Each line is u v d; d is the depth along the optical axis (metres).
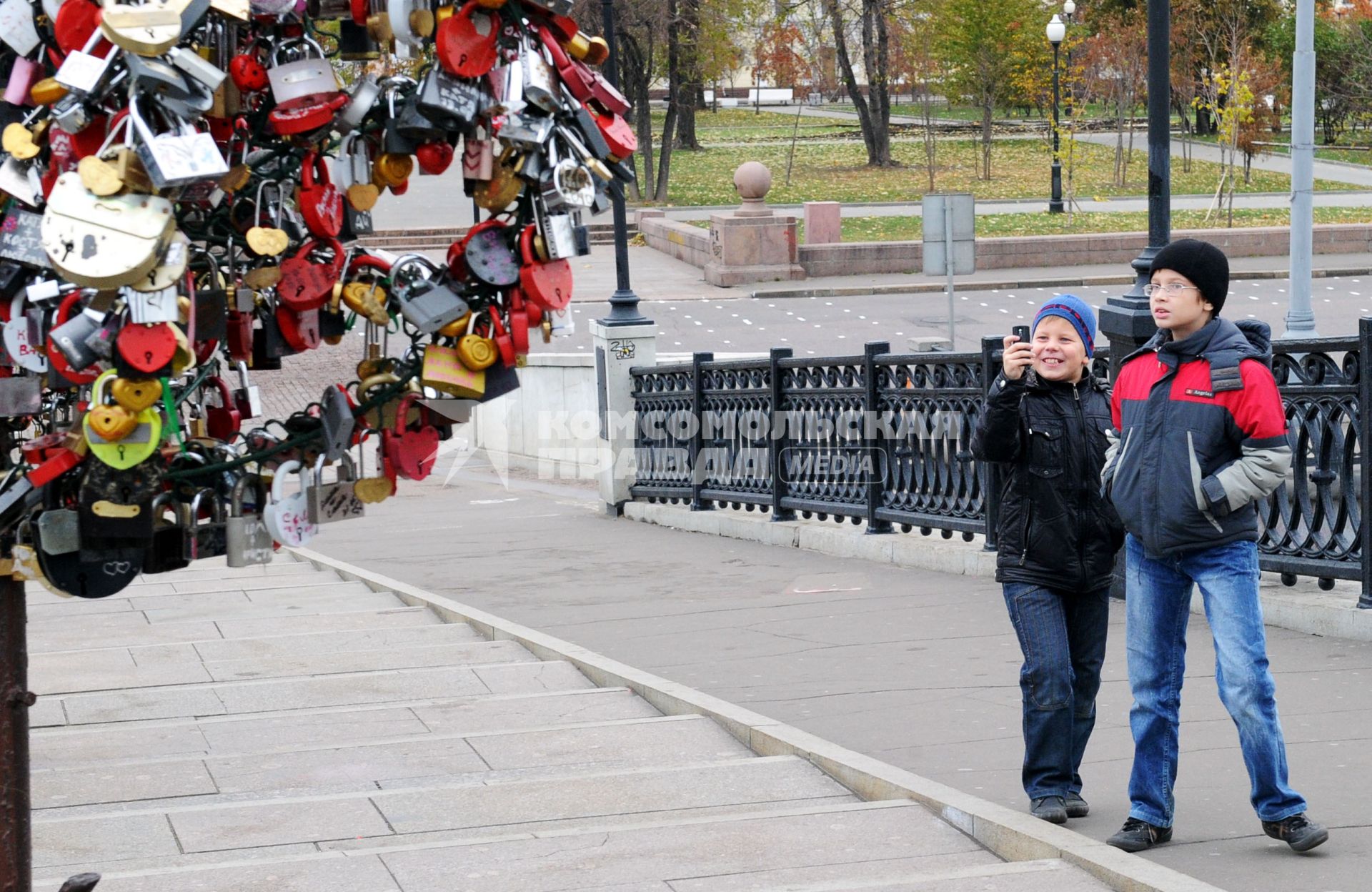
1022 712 5.70
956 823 4.30
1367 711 5.33
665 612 8.58
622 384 14.26
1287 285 28.48
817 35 60.16
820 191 45.00
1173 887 3.50
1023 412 4.35
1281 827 3.99
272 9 1.99
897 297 28.83
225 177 2.06
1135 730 4.15
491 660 7.47
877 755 5.21
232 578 10.55
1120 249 31.28
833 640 7.34
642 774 5.00
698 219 39.28
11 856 2.39
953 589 8.55
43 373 2.10
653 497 13.99
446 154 2.18
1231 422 4.02
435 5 2.07
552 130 2.14
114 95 1.89
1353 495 6.68
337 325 2.32
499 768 5.34
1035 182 45.56
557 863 3.98
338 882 3.86
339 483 2.28
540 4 2.09
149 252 1.85
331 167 2.16
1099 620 4.46
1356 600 6.71
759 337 24.92
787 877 3.89
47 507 2.17
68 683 6.93
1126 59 45.88
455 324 2.18
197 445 2.21
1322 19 57.00
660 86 78.44
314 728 6.01
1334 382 6.73
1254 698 3.99
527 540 12.66
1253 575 4.06
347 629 8.28
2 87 2.04
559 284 2.19
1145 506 4.08
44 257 1.96
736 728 5.67
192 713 6.39
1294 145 16.23
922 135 59.44
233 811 4.64
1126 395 4.23
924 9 48.59
